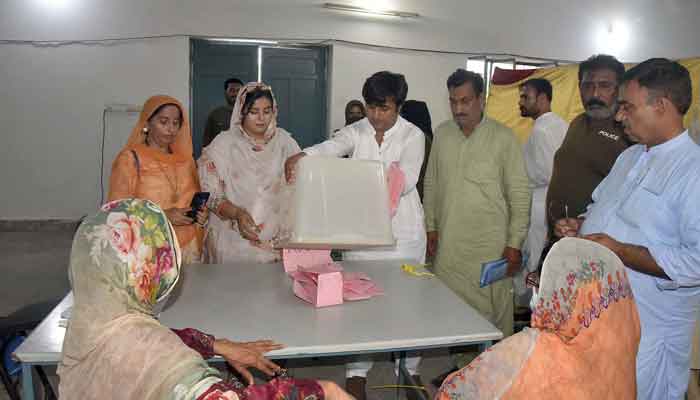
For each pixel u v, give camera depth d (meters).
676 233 1.55
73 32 5.63
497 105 3.04
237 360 1.50
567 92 2.69
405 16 6.07
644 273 1.57
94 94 5.75
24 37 5.59
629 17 6.34
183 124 2.54
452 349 3.08
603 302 1.14
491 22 6.20
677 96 1.52
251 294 2.01
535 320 1.14
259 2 5.86
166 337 0.95
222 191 2.54
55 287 4.13
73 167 5.84
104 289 0.97
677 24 6.40
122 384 0.91
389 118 2.47
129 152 2.42
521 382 1.11
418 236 2.62
